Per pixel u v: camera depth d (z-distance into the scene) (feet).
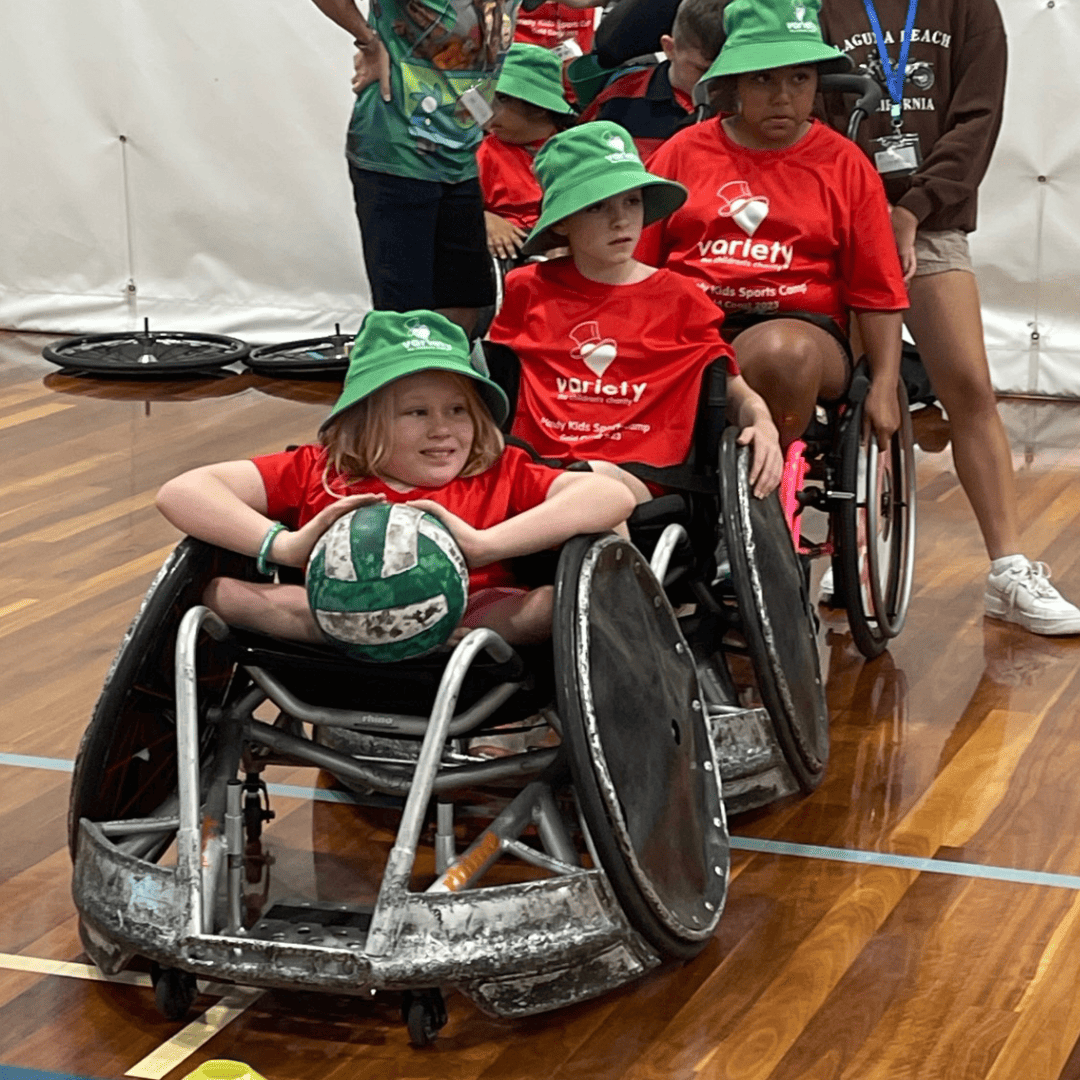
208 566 7.84
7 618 12.23
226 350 20.74
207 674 7.95
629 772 7.32
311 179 21.18
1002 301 19.13
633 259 10.21
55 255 22.49
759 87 10.63
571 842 7.85
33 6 21.61
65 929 8.07
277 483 8.04
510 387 10.05
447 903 6.95
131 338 21.18
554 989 7.09
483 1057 7.03
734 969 7.71
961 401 12.49
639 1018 7.31
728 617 9.84
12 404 18.90
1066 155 18.44
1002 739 10.35
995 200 18.81
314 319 21.66
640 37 15.02
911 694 11.07
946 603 12.78
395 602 7.14
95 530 14.29
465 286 15.11
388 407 7.66
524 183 17.20
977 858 8.82
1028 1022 7.24
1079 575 13.12
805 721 9.27
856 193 10.89
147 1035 7.19
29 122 22.06
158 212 21.86
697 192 10.98
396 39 14.06
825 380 10.75
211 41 21.02
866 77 10.93
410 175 14.37
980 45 12.03
